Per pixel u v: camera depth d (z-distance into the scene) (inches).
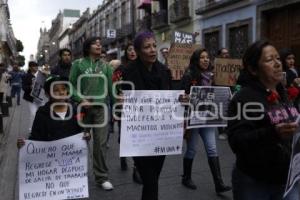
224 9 764.0
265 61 114.3
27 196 163.2
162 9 1109.1
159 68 170.1
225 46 770.8
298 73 323.9
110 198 219.3
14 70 802.8
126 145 164.6
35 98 345.1
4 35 2043.6
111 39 1766.7
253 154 112.9
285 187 113.5
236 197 120.7
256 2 667.4
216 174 219.9
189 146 230.7
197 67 222.8
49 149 163.8
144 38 164.2
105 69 236.8
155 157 167.8
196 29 887.7
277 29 638.5
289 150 112.2
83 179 167.3
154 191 166.1
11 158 315.3
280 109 113.4
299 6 585.0
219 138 381.1
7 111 563.5
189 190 230.7
